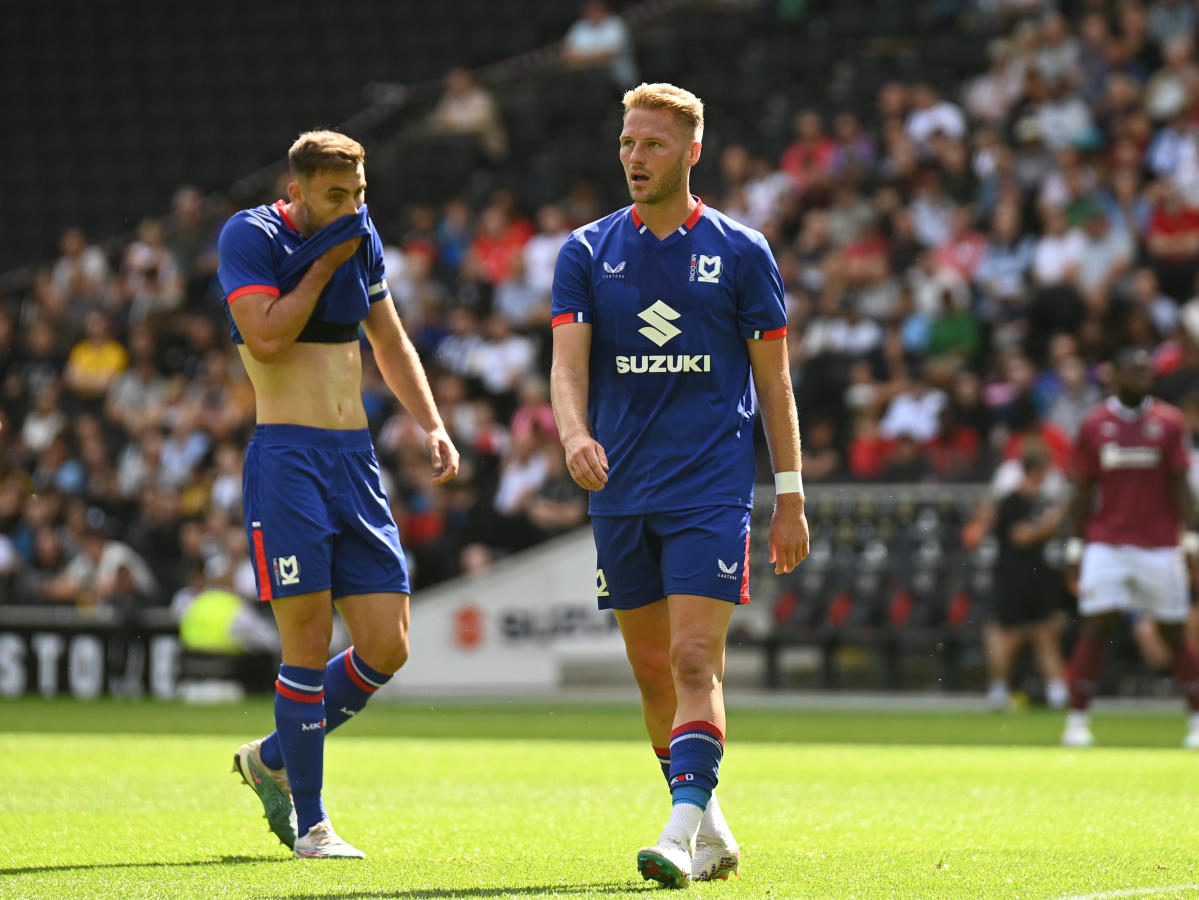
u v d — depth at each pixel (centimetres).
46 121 9994
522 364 6475
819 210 6569
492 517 5972
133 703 5481
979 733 4009
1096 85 6519
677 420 1574
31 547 6769
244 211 1769
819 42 8031
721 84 8031
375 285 1830
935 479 5475
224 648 5659
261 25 9912
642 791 2505
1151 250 5888
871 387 5647
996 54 7119
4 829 1942
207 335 7581
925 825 2020
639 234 1602
